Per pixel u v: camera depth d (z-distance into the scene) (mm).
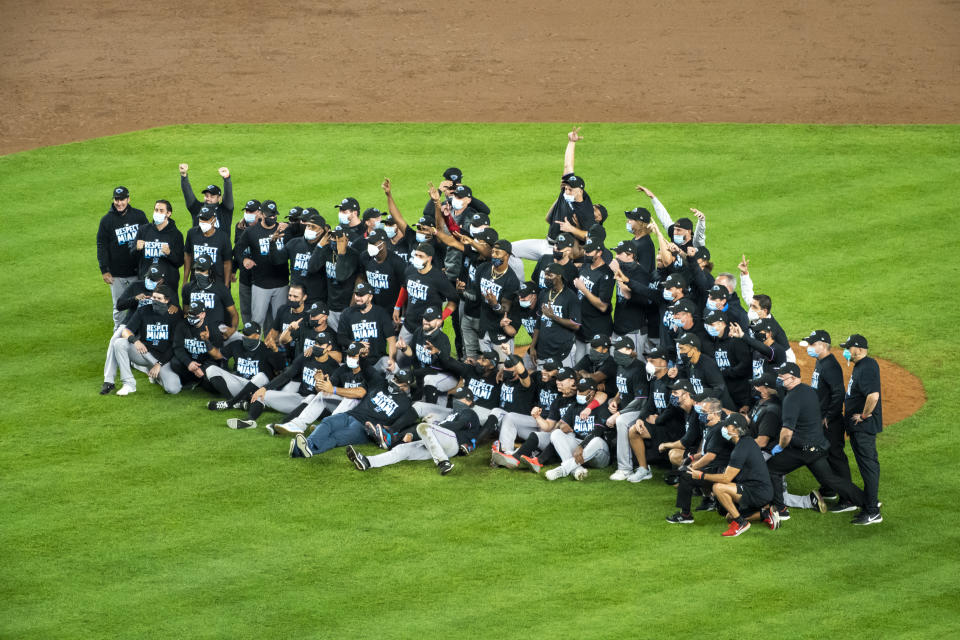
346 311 62406
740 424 51250
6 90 119000
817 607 45875
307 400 61281
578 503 54188
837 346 71062
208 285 65250
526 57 128500
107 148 103438
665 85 120062
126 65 125938
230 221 71500
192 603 46188
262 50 130500
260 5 144875
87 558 49188
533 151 102500
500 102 116000
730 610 45625
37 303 76750
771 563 49156
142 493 54438
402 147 103375
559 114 112500
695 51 129500
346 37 134625
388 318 62219
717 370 55531
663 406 56000
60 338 72188
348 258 64625
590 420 57344
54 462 57250
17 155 102062
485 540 50781
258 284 68938
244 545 50250
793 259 82625
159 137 106062
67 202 92250
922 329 72812
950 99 114500
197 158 100688
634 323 62688
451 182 68000
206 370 64438
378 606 45969
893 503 54312
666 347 60438
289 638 43969
